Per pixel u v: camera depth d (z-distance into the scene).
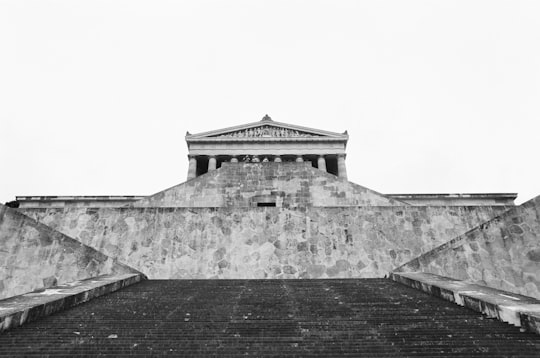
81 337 4.61
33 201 28.84
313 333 4.70
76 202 29.34
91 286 7.11
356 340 4.43
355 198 16.11
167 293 7.40
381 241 12.38
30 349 4.21
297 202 16.08
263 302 6.44
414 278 7.95
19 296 6.08
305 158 48.50
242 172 16.80
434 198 30.28
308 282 8.63
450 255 9.84
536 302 5.34
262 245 12.20
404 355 3.96
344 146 47.91
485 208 13.00
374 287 7.93
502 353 3.98
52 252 9.85
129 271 9.43
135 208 12.91
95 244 12.34
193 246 12.20
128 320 5.30
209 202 16.20
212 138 47.62
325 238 12.34
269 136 48.97
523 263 9.18
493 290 6.34
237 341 4.43
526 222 9.38
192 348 4.23
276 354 4.00
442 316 5.40
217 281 8.95
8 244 9.85
